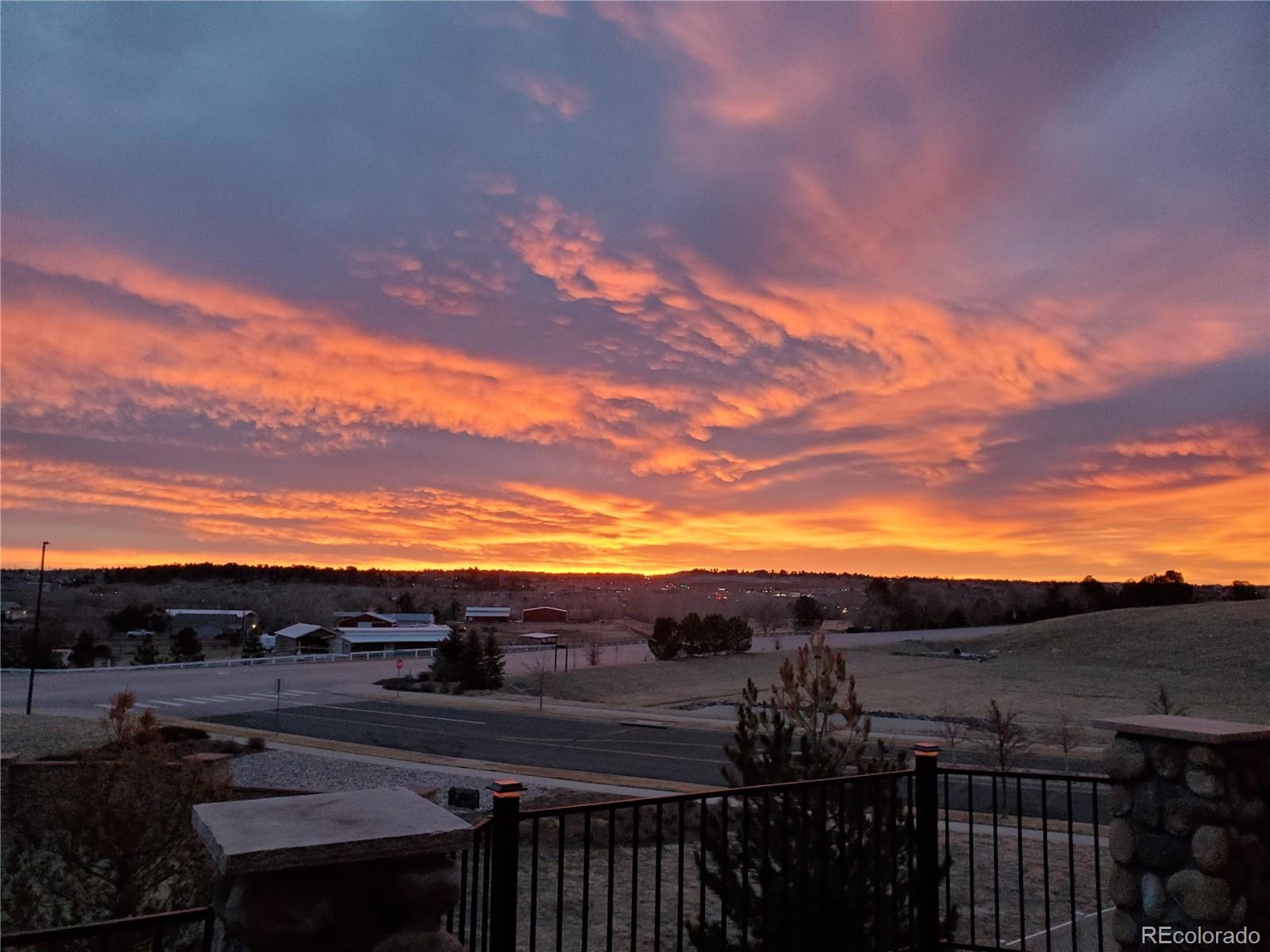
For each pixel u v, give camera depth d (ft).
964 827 58.85
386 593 619.26
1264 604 273.33
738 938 23.63
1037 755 103.81
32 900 33.24
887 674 231.09
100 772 35.35
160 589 606.55
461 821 9.89
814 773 25.79
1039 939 31.73
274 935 8.74
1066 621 306.55
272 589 622.95
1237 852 15.76
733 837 24.47
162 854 34.76
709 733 128.88
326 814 9.98
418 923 9.59
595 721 143.54
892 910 18.37
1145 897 16.49
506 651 295.07
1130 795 16.94
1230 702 165.17
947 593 506.07
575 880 49.65
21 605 454.81
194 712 149.38
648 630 432.25
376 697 180.24
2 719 130.72
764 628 403.75
